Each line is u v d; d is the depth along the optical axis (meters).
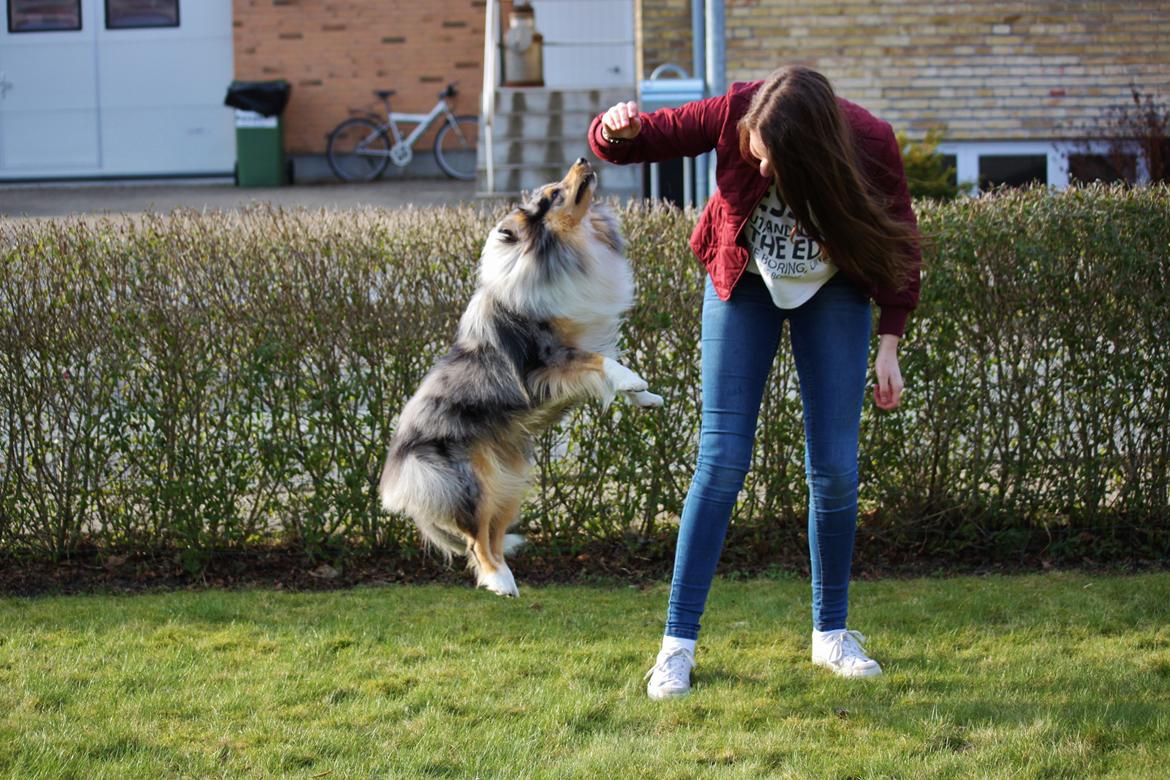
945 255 4.59
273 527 5.02
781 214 3.20
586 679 3.45
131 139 15.01
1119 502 4.80
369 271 4.66
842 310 3.27
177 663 3.61
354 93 14.91
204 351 4.64
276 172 14.43
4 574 4.77
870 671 3.42
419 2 14.84
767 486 4.78
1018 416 4.68
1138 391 4.68
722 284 3.30
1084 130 10.09
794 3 10.27
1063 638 3.74
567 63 13.32
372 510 4.78
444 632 3.94
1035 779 2.69
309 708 3.23
